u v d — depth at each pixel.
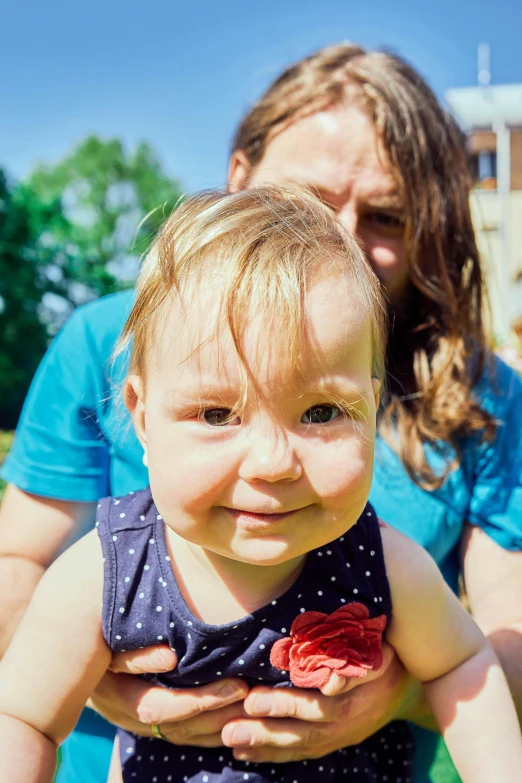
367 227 0.58
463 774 0.42
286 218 0.39
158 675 0.41
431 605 0.42
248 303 0.32
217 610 0.39
